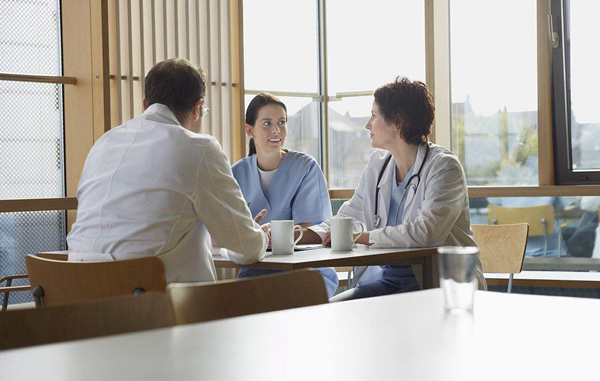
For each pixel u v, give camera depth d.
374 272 2.71
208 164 1.99
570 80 4.41
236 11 4.10
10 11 3.49
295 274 1.26
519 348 0.76
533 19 4.38
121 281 1.65
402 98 2.62
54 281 1.72
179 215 1.94
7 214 3.46
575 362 0.70
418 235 2.38
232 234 2.03
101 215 1.97
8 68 3.50
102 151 2.06
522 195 4.28
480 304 1.04
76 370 0.68
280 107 3.05
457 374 0.66
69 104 3.59
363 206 2.76
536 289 4.27
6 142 3.48
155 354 0.74
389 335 0.83
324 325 0.89
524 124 4.40
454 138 4.52
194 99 2.16
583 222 4.20
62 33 3.60
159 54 3.82
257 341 0.80
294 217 3.03
